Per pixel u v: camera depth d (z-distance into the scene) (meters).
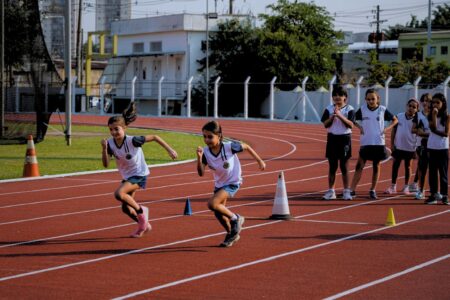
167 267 8.39
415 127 14.08
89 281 7.72
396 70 52.31
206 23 56.81
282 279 7.79
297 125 43.22
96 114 56.72
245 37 58.47
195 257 8.93
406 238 10.17
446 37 62.12
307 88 56.88
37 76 26.86
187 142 29.92
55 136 31.16
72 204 13.55
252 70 56.84
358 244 9.75
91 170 19.14
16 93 27.52
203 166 9.54
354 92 45.38
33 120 27.25
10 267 8.41
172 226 11.14
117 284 7.59
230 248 9.47
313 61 57.47
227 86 57.16
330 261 8.70
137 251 9.31
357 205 13.41
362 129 14.20
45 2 41.81
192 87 59.94
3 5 26.39
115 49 68.25
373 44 74.38
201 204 13.53
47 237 10.30
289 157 24.16
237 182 9.59
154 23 64.50
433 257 8.91
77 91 65.06
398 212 12.55
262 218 11.91
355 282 7.66
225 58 58.59
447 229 10.90
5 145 26.20
